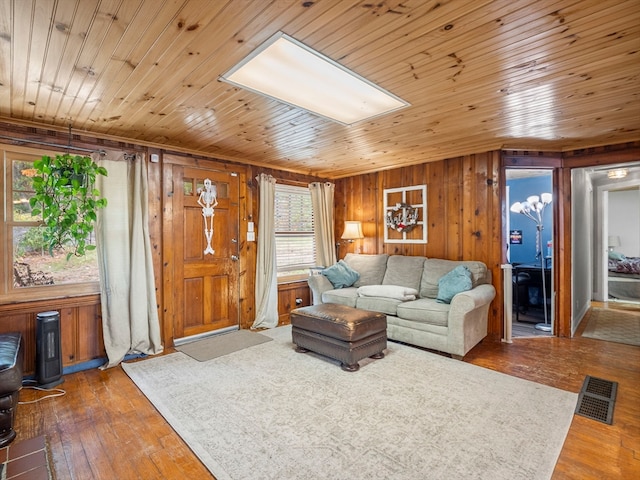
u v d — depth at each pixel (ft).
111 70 6.52
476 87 7.47
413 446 6.18
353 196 17.92
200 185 13.20
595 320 15.58
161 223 12.00
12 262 9.29
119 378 9.48
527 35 5.48
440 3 4.68
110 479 5.52
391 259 15.14
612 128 10.41
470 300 10.29
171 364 10.34
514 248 19.95
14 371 6.50
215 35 5.42
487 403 7.73
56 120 9.28
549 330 13.94
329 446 6.21
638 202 22.80
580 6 4.75
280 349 11.64
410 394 8.20
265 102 8.16
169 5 4.65
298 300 16.84
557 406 7.59
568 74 6.87
